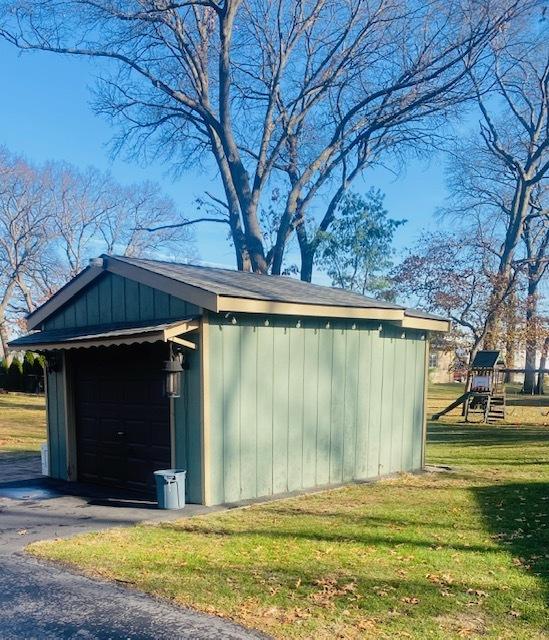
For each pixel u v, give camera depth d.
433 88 16.44
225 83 16.75
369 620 3.38
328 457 7.86
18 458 10.59
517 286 21.42
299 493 7.20
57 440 8.50
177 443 6.65
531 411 20.53
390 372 8.86
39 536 5.22
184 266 8.22
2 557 4.58
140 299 7.16
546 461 9.98
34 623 3.36
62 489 7.59
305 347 7.52
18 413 19.23
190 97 17.78
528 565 4.44
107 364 7.82
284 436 7.26
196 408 6.42
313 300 7.29
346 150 18.64
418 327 9.01
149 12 14.85
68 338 7.08
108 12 14.74
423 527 5.59
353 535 5.27
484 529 5.53
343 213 20.91
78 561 4.44
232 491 6.66
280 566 4.34
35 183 33.88
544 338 22.00
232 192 18.25
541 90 21.77
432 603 3.65
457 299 20.45
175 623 3.35
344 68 17.75
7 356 33.38
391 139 19.39
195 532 5.34
